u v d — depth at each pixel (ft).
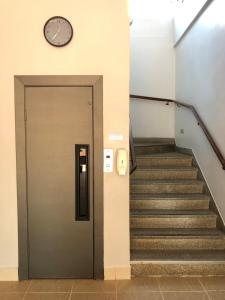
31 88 8.84
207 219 10.77
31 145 8.94
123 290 8.42
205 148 12.24
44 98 8.86
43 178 8.99
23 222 8.96
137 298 8.02
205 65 12.24
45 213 9.04
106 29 8.75
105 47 8.76
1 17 8.68
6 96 8.80
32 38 8.73
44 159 8.96
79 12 8.70
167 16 17.57
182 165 13.79
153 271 9.17
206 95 12.14
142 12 17.57
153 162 13.79
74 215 9.05
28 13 8.69
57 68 8.79
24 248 9.01
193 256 9.46
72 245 9.08
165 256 9.48
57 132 8.94
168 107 17.79
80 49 8.76
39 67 8.77
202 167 12.60
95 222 9.02
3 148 8.88
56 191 9.02
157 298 8.01
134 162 10.42
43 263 9.10
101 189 8.99
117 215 9.04
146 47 17.63
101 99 8.84
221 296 8.09
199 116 12.98
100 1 8.71
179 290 8.40
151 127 17.81
